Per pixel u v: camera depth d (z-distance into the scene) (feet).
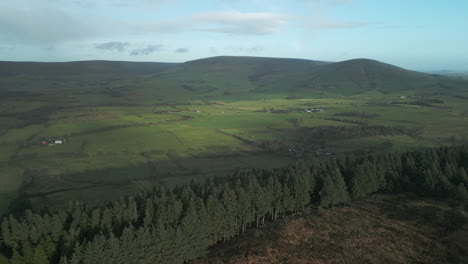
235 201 239.50
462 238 198.08
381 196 294.66
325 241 205.57
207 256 208.03
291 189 270.67
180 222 215.92
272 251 196.85
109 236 188.24
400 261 180.75
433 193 279.69
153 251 190.80
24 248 184.75
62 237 202.90
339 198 274.57
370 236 210.18
